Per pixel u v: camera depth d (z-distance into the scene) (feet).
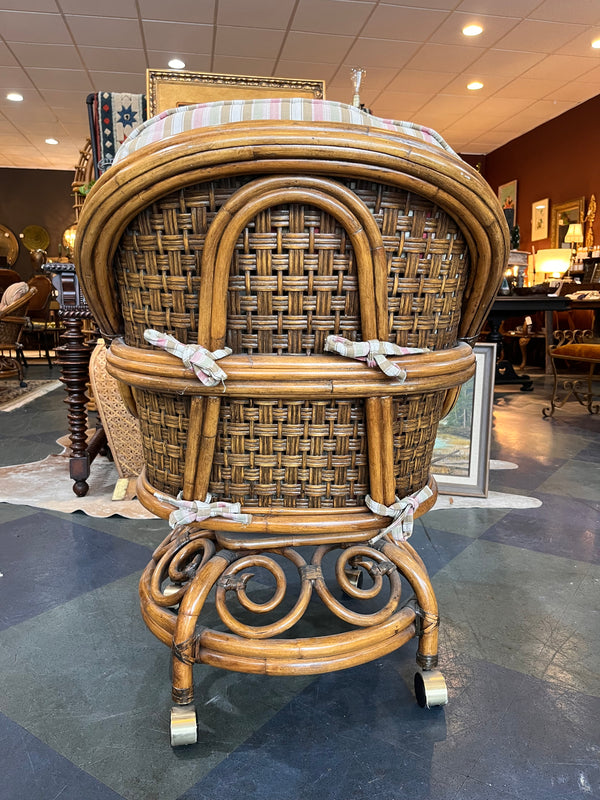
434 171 2.15
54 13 15.30
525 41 16.71
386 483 2.54
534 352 21.17
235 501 2.58
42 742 2.85
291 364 2.32
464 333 2.94
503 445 9.34
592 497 6.76
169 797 2.53
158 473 2.77
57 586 4.46
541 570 4.79
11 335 15.43
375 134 2.12
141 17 15.51
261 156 2.05
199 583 2.89
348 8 15.01
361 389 2.35
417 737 2.89
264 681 3.35
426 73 18.97
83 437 6.53
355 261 2.30
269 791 2.56
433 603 3.08
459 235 2.51
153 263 2.39
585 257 19.48
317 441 2.50
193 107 2.36
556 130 22.94
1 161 30.12
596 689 3.27
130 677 3.36
